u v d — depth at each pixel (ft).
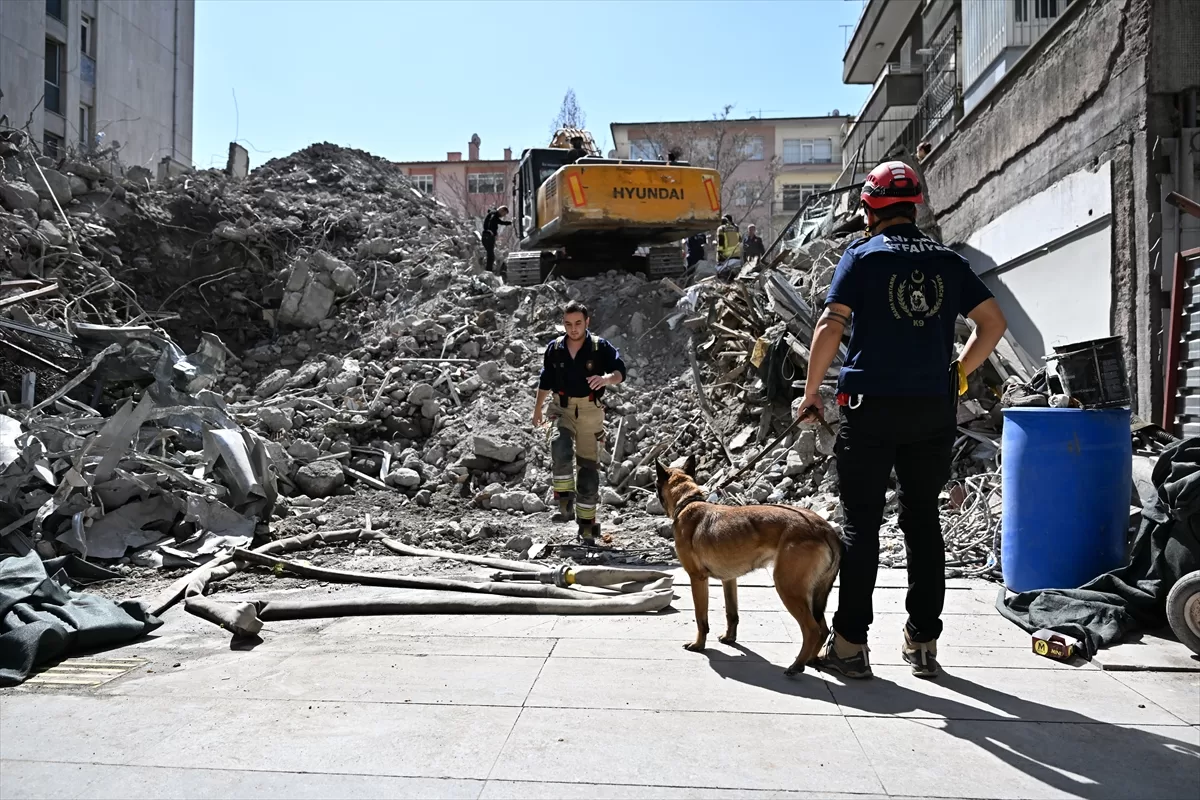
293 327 44.24
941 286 12.00
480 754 9.95
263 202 53.67
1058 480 15.58
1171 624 13.35
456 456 29.37
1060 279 30.09
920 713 11.18
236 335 44.55
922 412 11.90
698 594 13.84
